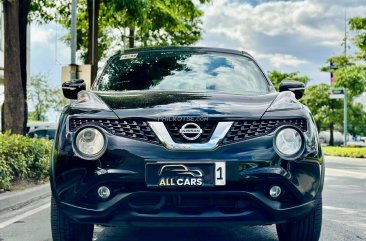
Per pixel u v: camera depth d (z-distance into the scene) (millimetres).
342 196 9500
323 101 61000
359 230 6098
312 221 4492
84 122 4168
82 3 21031
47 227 6383
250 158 4004
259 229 5957
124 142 4035
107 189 4043
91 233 4867
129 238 5410
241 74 5457
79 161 4066
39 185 10133
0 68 31594
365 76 26750
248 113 4141
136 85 5293
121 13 17156
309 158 4133
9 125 11578
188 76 5379
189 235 5559
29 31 35656
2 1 11805
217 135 4039
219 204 4066
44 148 11188
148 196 4039
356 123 65562
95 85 5398
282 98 4480
